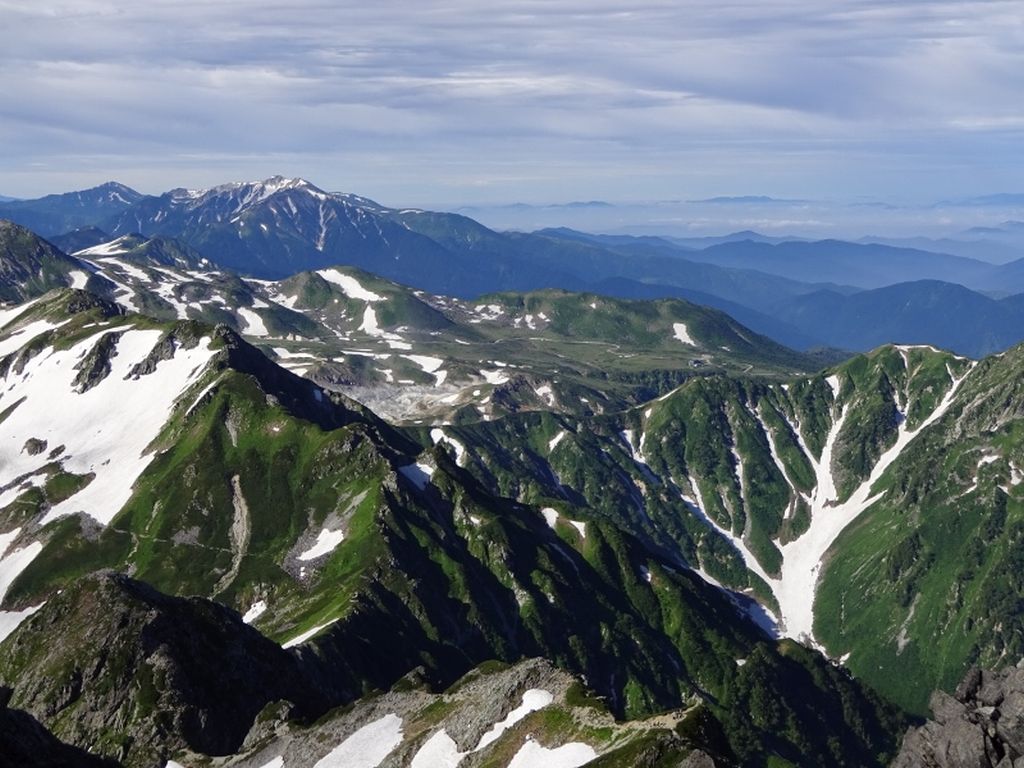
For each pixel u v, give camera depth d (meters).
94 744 128.12
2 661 144.12
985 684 100.75
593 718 91.56
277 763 114.38
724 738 85.31
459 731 100.81
